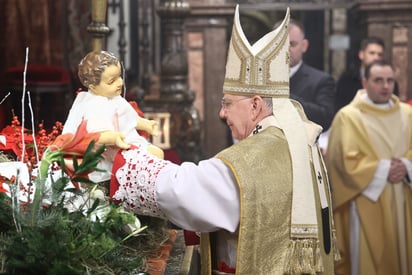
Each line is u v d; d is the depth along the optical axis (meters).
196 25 9.57
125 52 8.43
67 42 7.54
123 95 3.07
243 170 2.67
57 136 2.87
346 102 8.16
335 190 6.30
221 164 2.71
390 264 6.23
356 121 6.30
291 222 2.74
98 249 2.43
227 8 9.51
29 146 2.66
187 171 2.70
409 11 9.27
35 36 7.41
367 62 7.96
